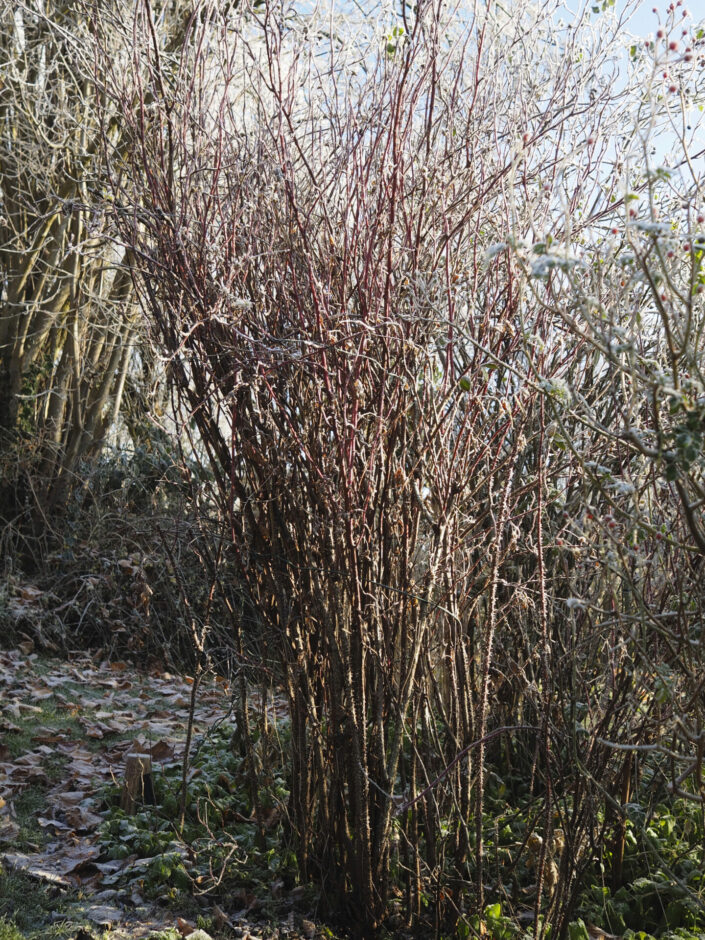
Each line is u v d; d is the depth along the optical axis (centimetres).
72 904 335
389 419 311
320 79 350
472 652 359
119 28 363
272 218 326
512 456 305
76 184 870
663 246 227
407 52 304
